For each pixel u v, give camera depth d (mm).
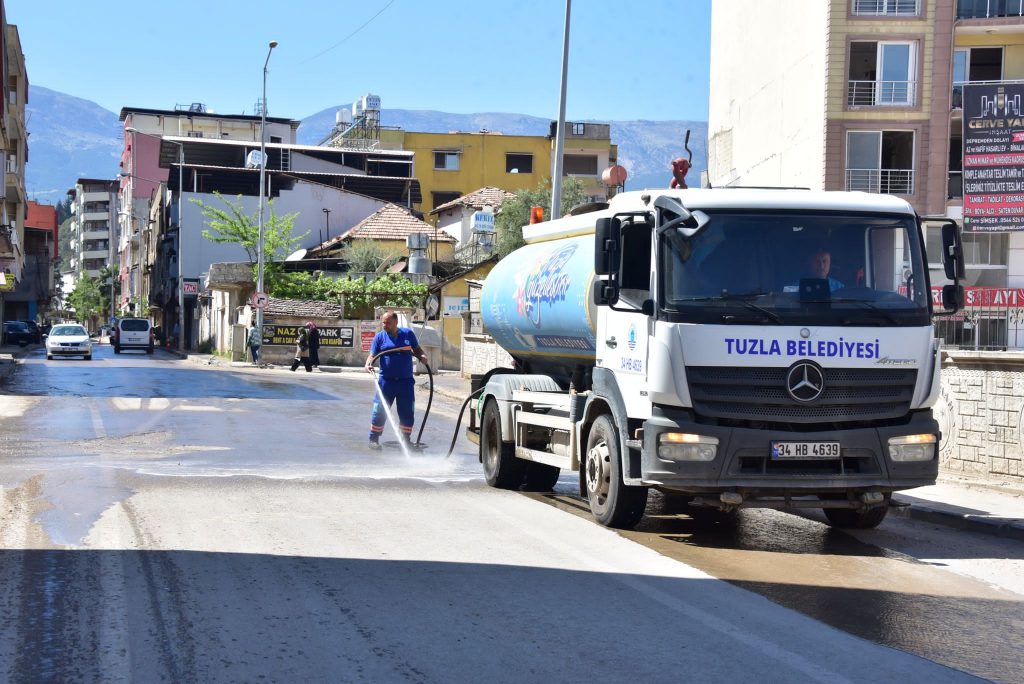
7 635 5297
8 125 52750
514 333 11680
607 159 85250
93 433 15695
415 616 5809
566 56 24672
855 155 37562
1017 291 36094
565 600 6238
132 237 116875
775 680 4840
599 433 9109
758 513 10055
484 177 85125
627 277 8461
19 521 8375
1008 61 38719
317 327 44375
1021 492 10789
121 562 6922
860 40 37188
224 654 5055
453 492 10734
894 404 8203
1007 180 29047
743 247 8188
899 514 10055
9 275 54688
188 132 108625
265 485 10648
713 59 48188
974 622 6020
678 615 5949
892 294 8297
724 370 7957
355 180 73438
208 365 44219
